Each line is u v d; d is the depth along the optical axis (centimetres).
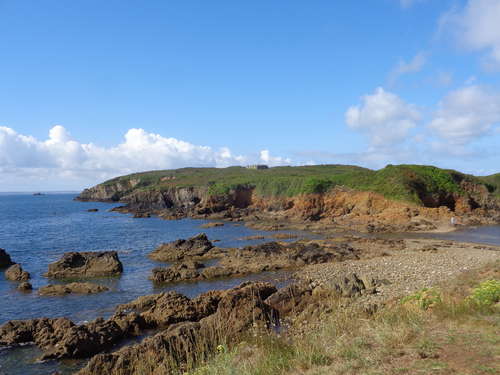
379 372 633
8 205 17075
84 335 1598
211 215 8900
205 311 2000
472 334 773
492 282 1070
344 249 3903
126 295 2566
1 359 1559
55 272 3166
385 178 7656
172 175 16162
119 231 6706
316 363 733
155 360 1178
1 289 2752
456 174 8550
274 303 1862
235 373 745
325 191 7944
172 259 3878
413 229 5869
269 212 8706
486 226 6275
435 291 1238
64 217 9938
